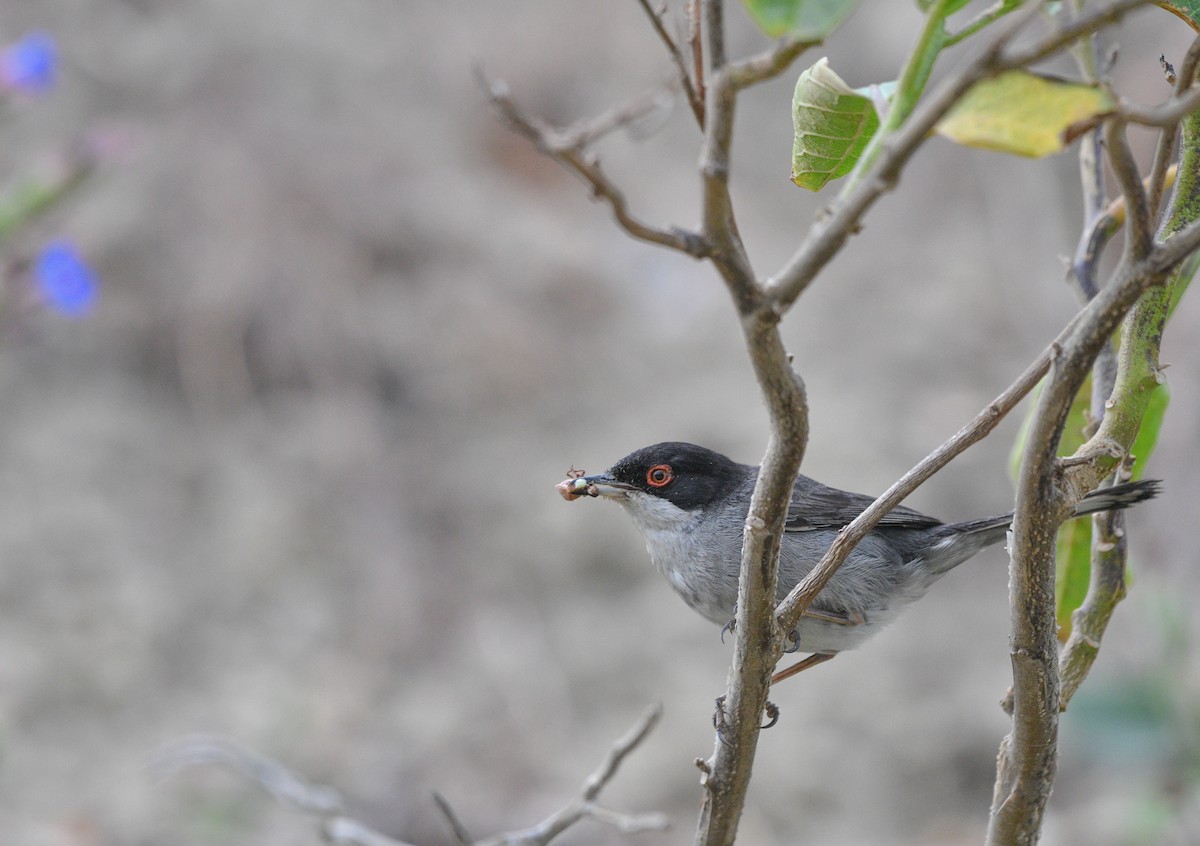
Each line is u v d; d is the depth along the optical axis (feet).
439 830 41.78
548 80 61.52
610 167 61.52
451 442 52.06
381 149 55.72
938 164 63.41
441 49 60.64
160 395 51.57
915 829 41.83
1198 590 38.14
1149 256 9.61
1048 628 11.27
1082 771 38.19
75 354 51.75
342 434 50.90
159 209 51.98
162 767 41.06
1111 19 8.17
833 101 12.14
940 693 45.32
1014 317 56.65
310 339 51.93
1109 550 13.61
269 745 43.27
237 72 54.80
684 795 42.63
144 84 54.29
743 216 61.00
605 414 53.11
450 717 44.78
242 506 49.37
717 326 56.44
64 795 40.60
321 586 48.21
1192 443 41.29
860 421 52.80
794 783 42.83
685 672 45.96
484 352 53.57
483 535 49.85
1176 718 27.22
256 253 52.01
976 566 49.93
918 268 60.23
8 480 48.83
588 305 56.49
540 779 43.09
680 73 10.59
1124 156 9.28
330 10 59.21
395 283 54.13
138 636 45.60
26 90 30.25
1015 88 8.94
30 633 45.06
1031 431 10.55
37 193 29.04
